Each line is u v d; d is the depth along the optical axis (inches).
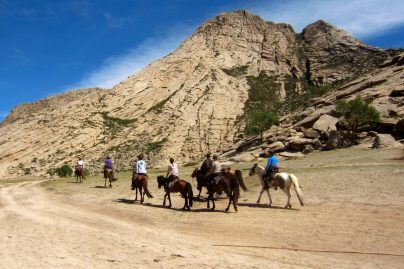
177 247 456.8
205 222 625.6
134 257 402.3
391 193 716.0
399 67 2689.5
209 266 367.9
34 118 5103.3
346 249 444.5
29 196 1138.7
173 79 5201.8
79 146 4035.4
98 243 473.1
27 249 438.3
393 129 1716.3
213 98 4817.9
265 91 5506.9
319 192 797.2
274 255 422.0
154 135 4170.8
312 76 6048.2
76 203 932.6
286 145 1904.5
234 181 707.4
